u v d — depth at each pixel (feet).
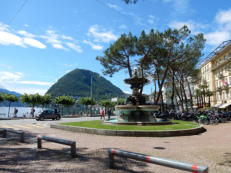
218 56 151.94
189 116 71.41
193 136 34.50
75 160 18.21
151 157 13.11
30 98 124.47
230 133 38.55
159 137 32.96
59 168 15.84
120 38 78.13
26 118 100.58
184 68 105.91
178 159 18.83
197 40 79.77
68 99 132.36
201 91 166.30
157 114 74.49
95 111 164.14
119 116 52.44
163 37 76.59
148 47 76.79
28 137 33.06
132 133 33.73
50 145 25.70
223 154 20.74
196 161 18.13
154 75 98.53
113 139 30.78
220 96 151.94
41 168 15.83
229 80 135.03
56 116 85.25
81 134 36.29
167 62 77.92
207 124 60.44
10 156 19.74
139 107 49.26
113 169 15.67
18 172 14.85
